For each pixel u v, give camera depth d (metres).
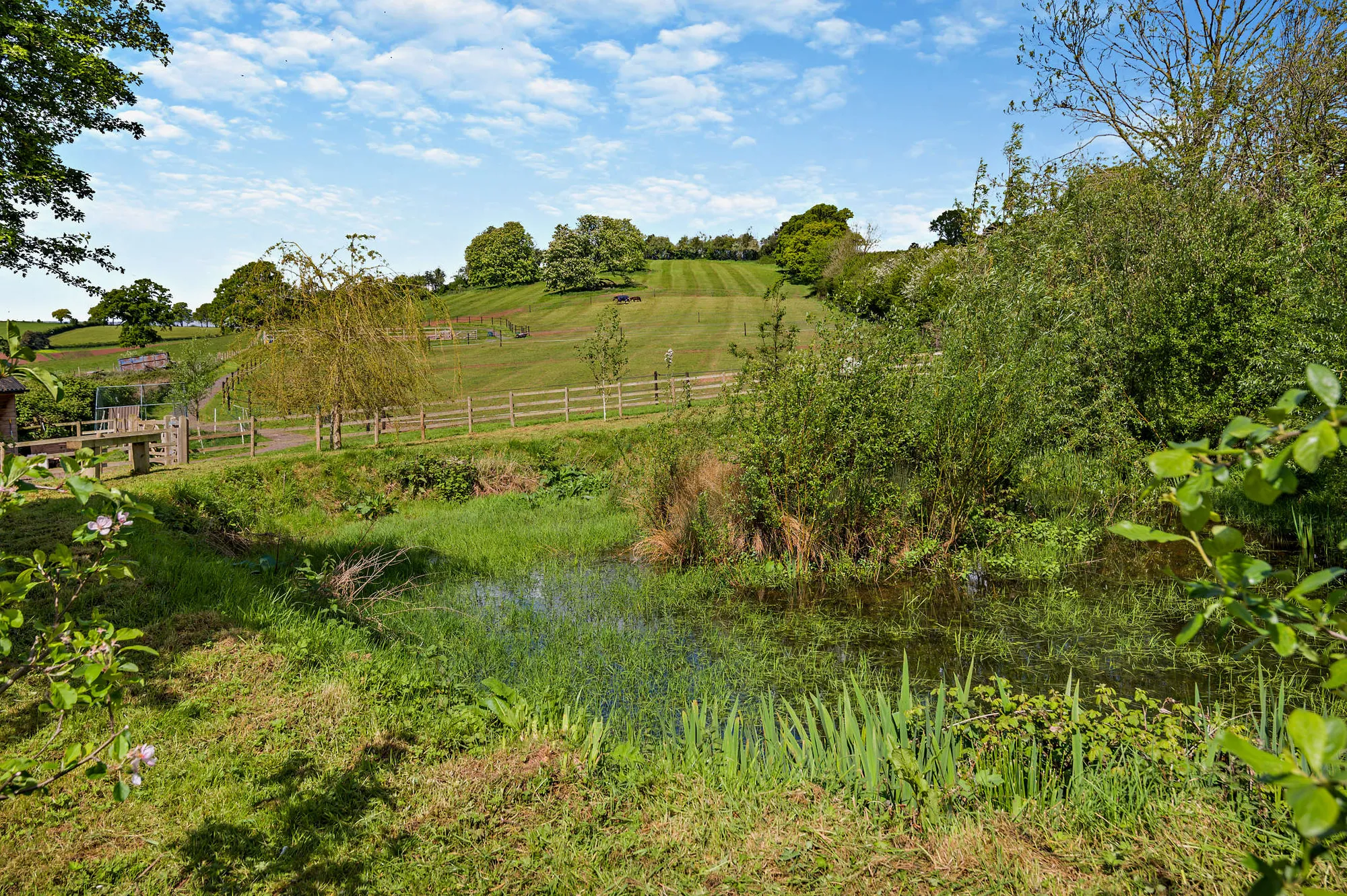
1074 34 17.03
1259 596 1.45
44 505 10.32
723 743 5.36
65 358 65.69
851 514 11.63
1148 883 3.54
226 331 74.75
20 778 2.69
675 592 10.59
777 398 11.38
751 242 158.88
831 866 3.92
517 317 88.38
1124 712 5.40
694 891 3.80
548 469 18.17
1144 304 13.46
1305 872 1.22
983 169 11.66
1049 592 10.02
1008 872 3.73
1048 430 13.78
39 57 14.90
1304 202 10.19
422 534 13.65
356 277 20.52
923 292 12.65
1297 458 1.22
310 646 6.95
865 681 7.40
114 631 2.83
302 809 4.46
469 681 7.20
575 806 4.62
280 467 16.25
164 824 4.27
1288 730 1.21
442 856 4.11
